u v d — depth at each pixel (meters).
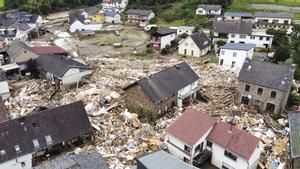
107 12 120.25
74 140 32.09
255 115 39.75
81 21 103.50
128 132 33.84
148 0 133.88
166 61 66.06
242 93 42.75
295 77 52.78
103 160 25.72
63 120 31.31
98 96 42.28
